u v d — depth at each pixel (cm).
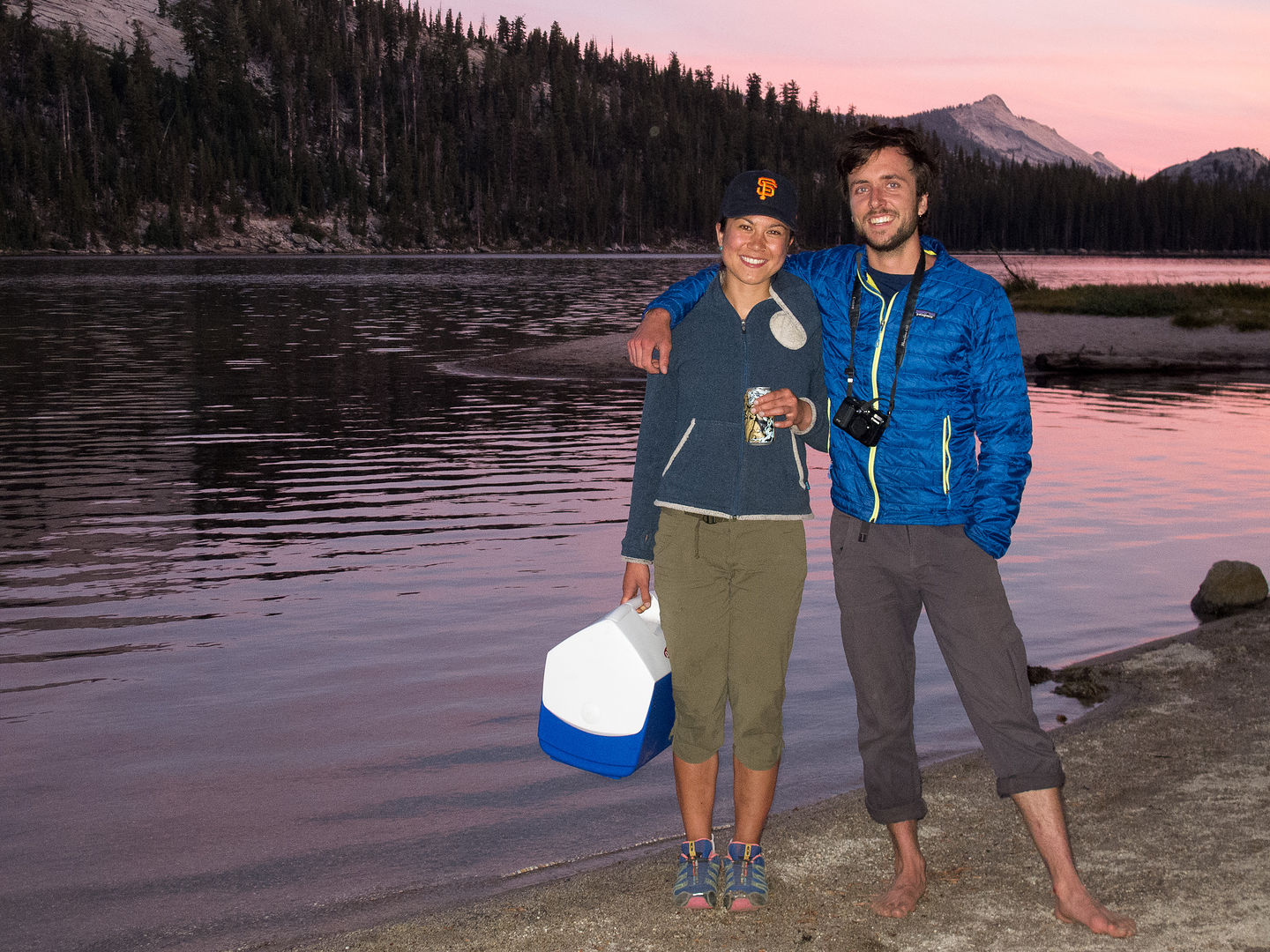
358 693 527
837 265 315
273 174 18475
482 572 771
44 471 1169
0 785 419
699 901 308
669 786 422
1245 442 1405
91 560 800
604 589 728
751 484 309
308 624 644
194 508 994
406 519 951
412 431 1480
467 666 568
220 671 559
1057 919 294
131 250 15938
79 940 310
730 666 318
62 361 2333
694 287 315
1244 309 3219
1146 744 421
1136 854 329
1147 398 1942
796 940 288
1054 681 523
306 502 1022
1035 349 2622
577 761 325
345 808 400
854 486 309
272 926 315
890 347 299
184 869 352
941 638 309
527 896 318
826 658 584
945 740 467
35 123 17462
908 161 295
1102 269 11831
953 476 301
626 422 1577
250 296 5238
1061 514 971
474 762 445
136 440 1378
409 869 352
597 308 4588
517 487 1105
